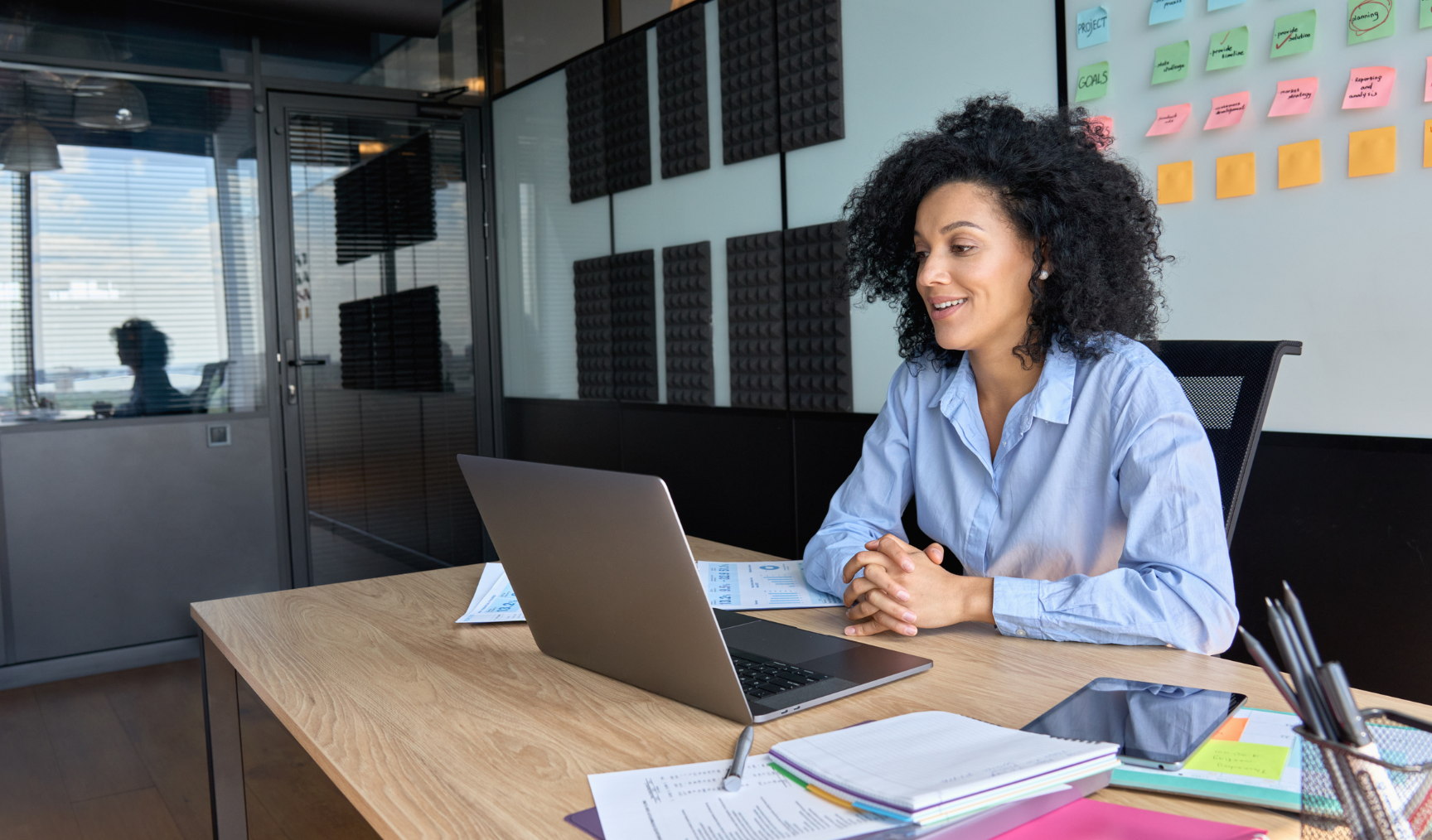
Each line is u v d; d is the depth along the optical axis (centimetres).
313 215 405
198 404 379
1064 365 129
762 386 327
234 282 385
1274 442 203
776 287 317
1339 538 195
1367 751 54
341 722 92
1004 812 66
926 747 74
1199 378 140
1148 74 216
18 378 344
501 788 76
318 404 409
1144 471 115
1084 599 106
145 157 365
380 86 420
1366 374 188
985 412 141
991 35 247
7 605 342
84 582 355
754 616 124
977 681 96
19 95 341
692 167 346
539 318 439
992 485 135
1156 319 139
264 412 392
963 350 142
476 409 459
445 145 443
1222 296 209
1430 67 175
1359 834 53
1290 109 194
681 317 358
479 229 455
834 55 289
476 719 92
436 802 74
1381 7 181
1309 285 195
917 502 148
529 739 86
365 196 419
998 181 123
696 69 340
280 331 397
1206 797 69
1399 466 185
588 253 405
